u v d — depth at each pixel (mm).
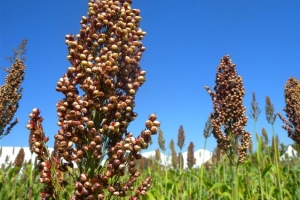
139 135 254
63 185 248
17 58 815
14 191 659
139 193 260
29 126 244
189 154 992
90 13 283
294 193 622
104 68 255
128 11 282
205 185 612
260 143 538
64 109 253
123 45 270
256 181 647
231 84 626
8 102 778
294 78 1041
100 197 234
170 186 659
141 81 270
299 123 983
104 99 257
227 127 606
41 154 244
